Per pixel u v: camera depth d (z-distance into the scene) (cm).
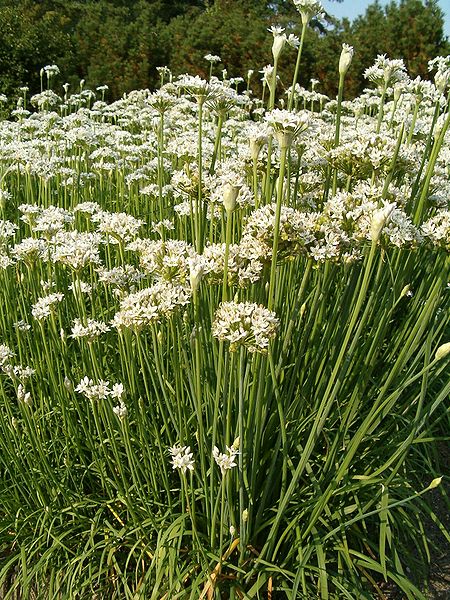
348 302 57
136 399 56
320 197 70
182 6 559
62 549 56
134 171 115
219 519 52
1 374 69
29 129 129
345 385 57
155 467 58
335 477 48
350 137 61
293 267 59
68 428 58
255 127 54
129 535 55
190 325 59
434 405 47
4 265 65
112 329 69
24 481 58
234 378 51
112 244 79
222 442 51
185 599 49
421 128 82
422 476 69
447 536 53
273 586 51
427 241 54
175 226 95
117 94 341
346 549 50
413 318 64
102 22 394
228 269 46
